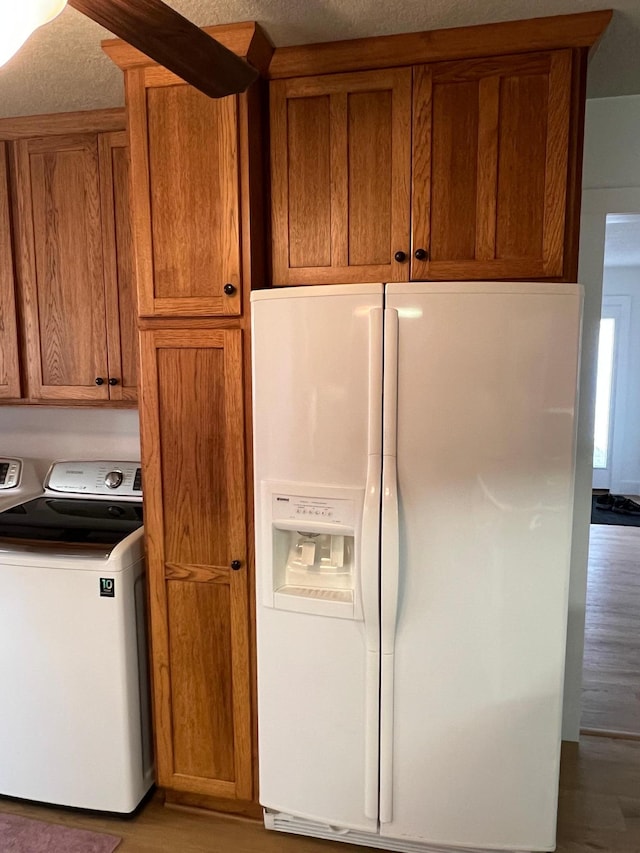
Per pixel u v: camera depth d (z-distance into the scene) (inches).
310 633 69.3
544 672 64.8
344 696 69.2
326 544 71.2
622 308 249.1
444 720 66.9
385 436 63.6
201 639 77.7
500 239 68.2
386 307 62.4
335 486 66.3
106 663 77.6
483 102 66.9
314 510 67.4
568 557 63.3
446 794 68.3
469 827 68.5
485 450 62.6
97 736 79.4
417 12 61.8
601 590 155.9
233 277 70.9
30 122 86.8
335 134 70.9
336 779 71.1
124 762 79.4
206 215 70.9
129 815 81.7
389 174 70.2
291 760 72.6
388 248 71.2
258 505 70.2
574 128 65.9
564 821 81.2
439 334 61.8
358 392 64.4
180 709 79.8
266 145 73.3
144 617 82.5
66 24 61.8
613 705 106.9
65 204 87.9
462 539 63.9
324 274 73.2
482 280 69.1
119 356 89.2
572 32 63.5
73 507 93.1
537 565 63.4
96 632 77.3
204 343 72.7
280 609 70.0
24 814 82.6
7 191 89.2
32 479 102.8
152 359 74.6
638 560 177.8
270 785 74.2
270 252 74.7
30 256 90.0
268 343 67.4
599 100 86.3
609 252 203.0
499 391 61.7
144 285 73.5
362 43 67.7
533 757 66.2
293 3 59.8
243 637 76.0
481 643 65.1
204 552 76.0
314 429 66.4
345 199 71.6
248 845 77.2
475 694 66.0
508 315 60.7
